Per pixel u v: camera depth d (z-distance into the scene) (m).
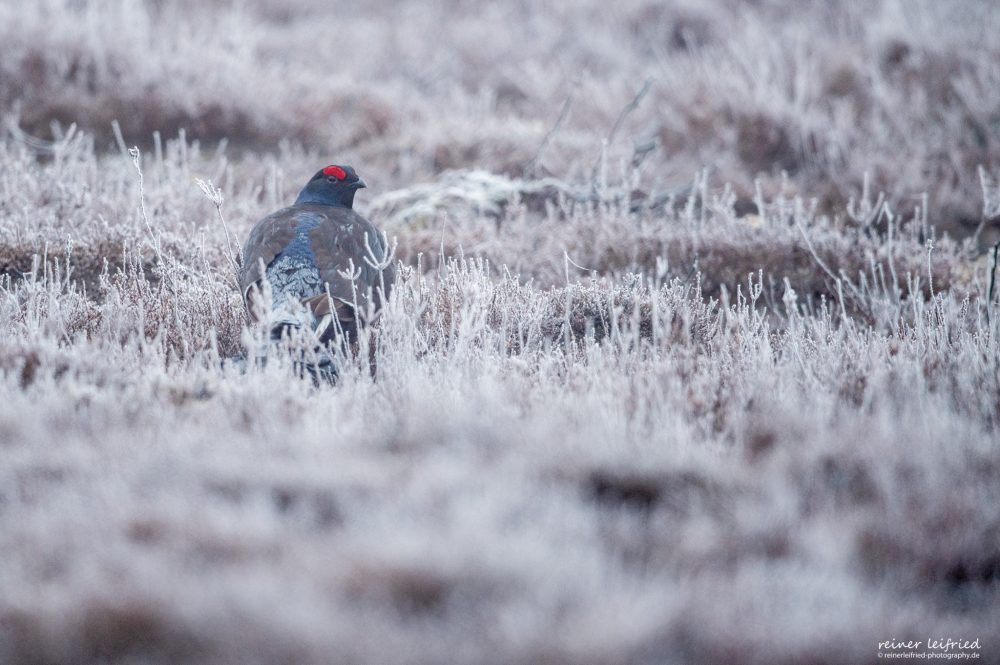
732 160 29.70
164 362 14.27
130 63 32.28
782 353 15.61
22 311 15.79
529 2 48.66
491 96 37.84
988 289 18.83
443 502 9.23
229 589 7.53
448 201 25.39
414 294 16.42
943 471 10.44
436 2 49.81
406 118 33.16
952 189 28.06
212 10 43.88
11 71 31.11
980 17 36.56
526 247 22.69
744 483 10.23
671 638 7.54
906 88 33.00
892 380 13.64
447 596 7.79
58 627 7.38
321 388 13.04
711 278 22.17
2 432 10.76
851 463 10.83
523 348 15.11
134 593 7.55
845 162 29.44
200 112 30.86
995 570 9.42
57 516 8.73
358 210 25.73
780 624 7.73
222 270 18.94
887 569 8.98
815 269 21.97
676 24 44.22
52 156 28.45
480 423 11.24
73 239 19.47
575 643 7.09
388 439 11.03
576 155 29.45
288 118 31.80
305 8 48.22
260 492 9.30
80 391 12.02
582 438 10.77
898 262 22.05
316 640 7.06
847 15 40.78
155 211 22.45
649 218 24.48
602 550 8.66
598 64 41.19
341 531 8.66
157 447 10.43
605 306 17.86
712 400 12.59
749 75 34.00
